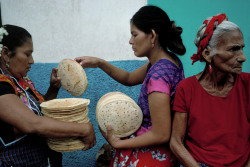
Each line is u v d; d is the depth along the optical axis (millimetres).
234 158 1057
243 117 1045
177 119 1149
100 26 2312
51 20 2340
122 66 2348
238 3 2182
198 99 1096
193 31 2250
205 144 1102
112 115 1232
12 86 1184
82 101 1323
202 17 2221
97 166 1965
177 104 1138
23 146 1251
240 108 1053
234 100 1062
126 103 1224
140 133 1298
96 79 2359
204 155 1099
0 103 1110
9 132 1192
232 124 1059
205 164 1098
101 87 2373
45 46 2381
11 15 2361
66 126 1208
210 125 1081
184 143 1218
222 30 975
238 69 1011
